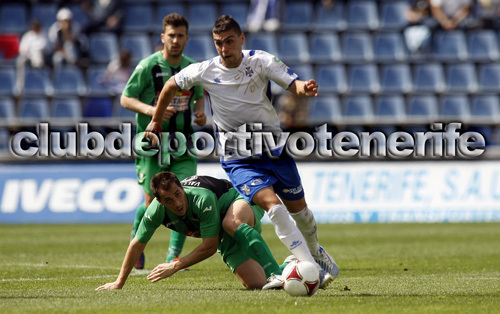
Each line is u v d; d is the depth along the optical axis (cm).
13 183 5331
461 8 6738
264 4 6725
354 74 6400
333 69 6412
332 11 6956
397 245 3688
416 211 5253
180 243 2681
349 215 5250
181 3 7019
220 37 1950
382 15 6931
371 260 3011
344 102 6206
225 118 2041
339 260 3016
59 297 1847
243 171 1988
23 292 1986
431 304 1678
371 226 4922
